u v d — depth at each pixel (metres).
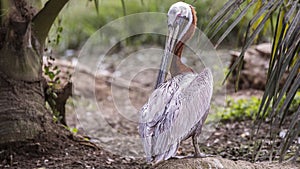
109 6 24.70
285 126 10.90
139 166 8.27
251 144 10.08
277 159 8.58
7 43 8.25
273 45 6.42
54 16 8.38
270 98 6.01
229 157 9.24
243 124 11.89
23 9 8.30
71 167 7.99
